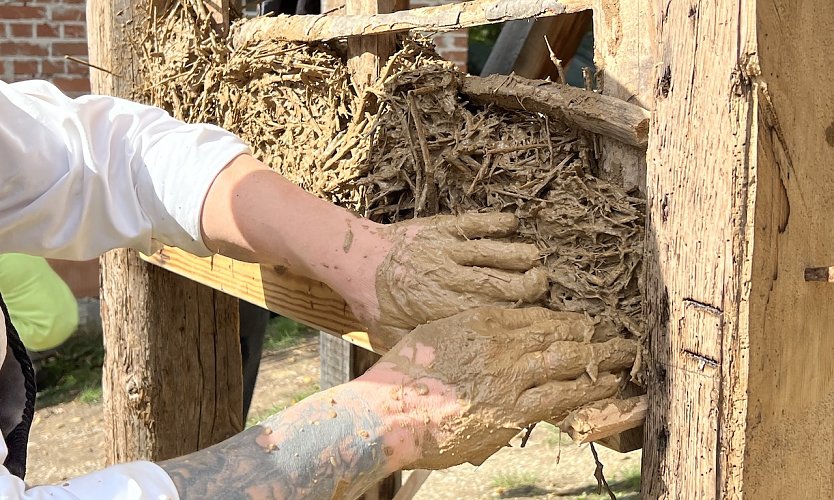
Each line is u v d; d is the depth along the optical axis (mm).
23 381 946
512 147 928
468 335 767
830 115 766
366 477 750
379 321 871
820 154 765
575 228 852
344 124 1183
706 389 754
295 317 1209
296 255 903
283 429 741
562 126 927
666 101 764
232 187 944
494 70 2111
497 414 755
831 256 802
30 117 960
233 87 1368
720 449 752
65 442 3541
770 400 771
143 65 1597
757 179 710
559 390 776
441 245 837
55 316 2445
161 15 1562
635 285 835
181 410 1854
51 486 697
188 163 972
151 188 997
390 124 1062
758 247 728
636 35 836
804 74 732
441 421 754
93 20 1659
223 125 1401
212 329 1868
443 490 2957
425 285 831
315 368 4203
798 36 721
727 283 729
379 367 783
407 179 1022
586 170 897
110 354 1872
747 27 689
